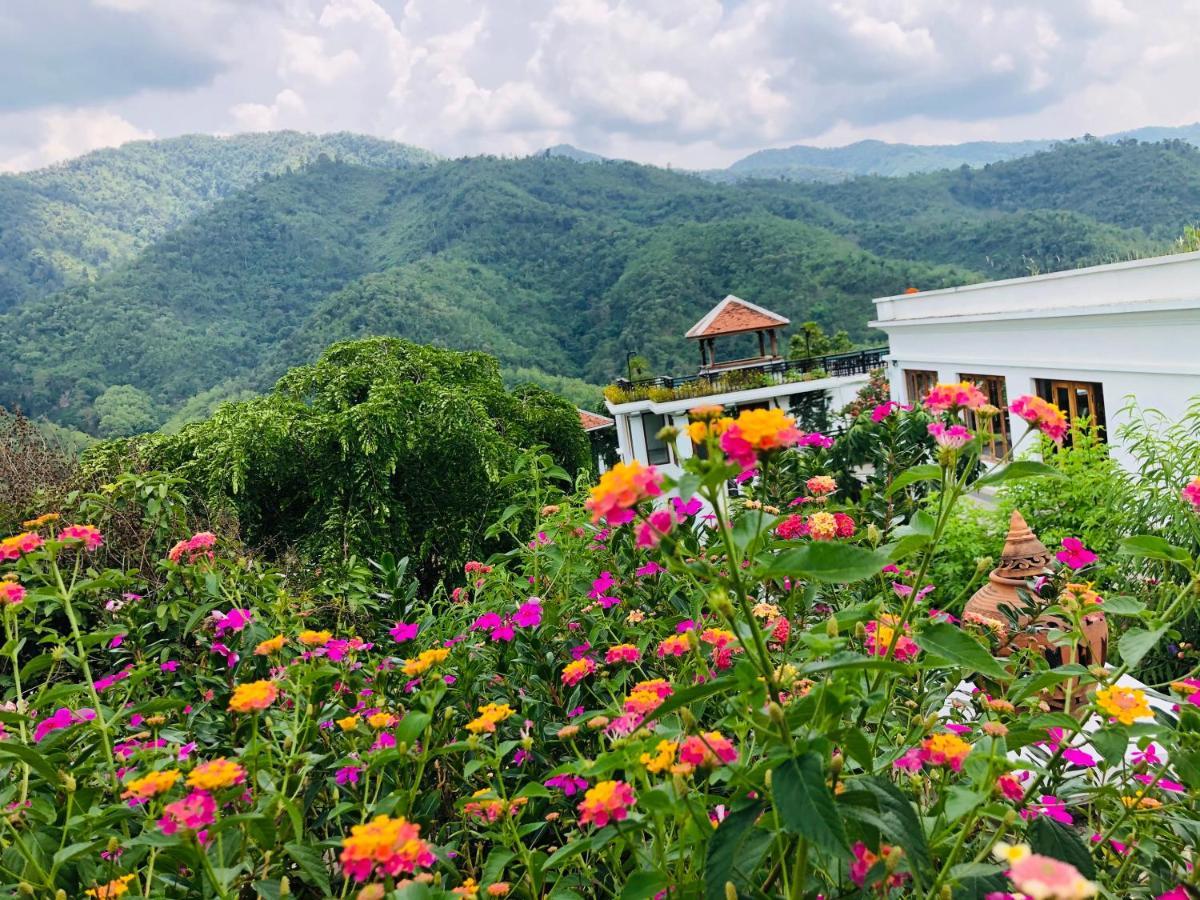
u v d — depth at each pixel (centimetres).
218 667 280
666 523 126
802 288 6894
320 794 208
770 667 119
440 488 1191
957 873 119
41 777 178
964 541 664
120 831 173
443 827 214
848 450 529
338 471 1112
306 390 1364
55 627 372
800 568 120
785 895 127
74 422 7412
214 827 136
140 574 444
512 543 1212
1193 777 148
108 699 254
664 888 133
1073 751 186
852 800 115
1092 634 304
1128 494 655
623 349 7094
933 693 221
